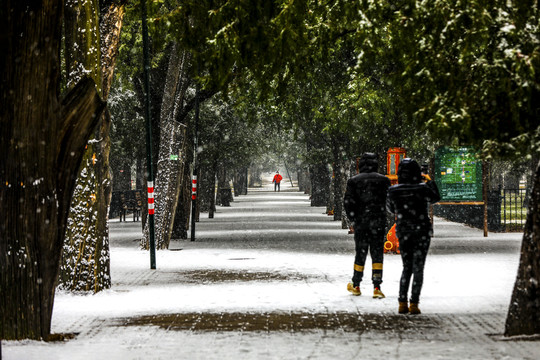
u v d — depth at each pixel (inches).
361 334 566.9
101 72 893.8
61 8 561.6
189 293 818.2
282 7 748.0
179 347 522.3
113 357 489.7
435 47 629.3
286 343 532.7
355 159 1793.8
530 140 631.2
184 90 1513.3
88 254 856.9
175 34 760.3
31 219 557.0
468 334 561.6
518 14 616.4
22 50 549.6
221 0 753.6
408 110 658.2
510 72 601.9
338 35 840.9
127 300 778.8
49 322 569.9
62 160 572.4
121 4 951.0
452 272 967.0
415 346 514.9
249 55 748.6
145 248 1437.0
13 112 552.4
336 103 1445.6
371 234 759.7
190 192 2321.6
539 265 540.4
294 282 899.4
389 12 676.7
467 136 641.6
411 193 667.4
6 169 554.6
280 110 1632.6
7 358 484.7
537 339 528.7
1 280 556.4
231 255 1280.8
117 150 2020.2
